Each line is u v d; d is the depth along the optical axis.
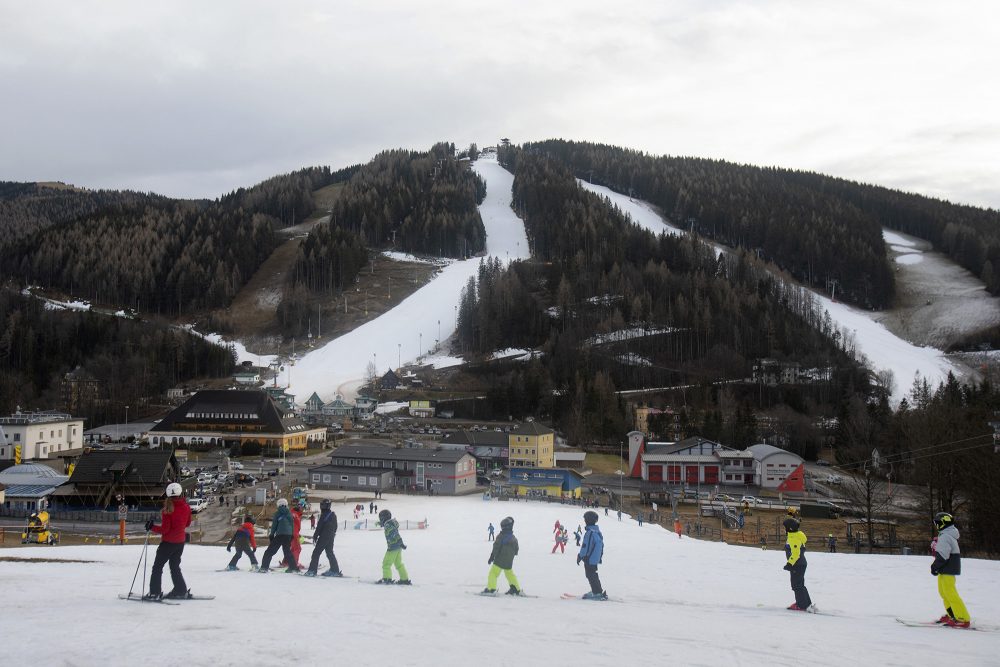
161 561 17.33
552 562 38.88
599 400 152.00
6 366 190.12
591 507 88.81
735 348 192.12
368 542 51.19
